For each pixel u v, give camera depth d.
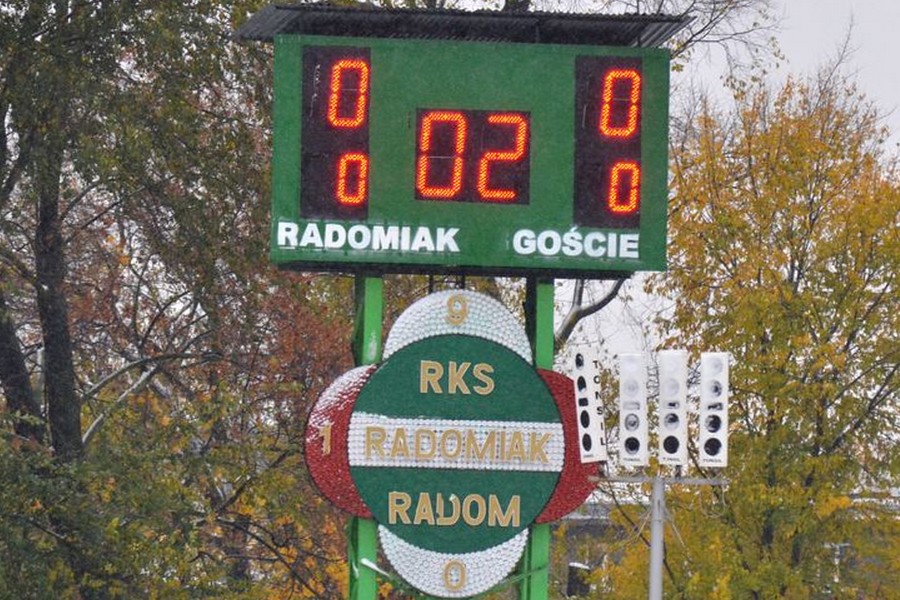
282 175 58.22
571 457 60.06
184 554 81.69
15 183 82.69
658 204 58.91
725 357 65.38
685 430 65.38
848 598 88.25
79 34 78.50
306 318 97.19
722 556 86.56
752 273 90.62
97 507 79.94
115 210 92.50
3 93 78.31
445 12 59.12
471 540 59.47
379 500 59.31
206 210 82.56
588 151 59.00
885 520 87.94
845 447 89.50
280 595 104.94
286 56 58.53
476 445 59.78
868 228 89.88
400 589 61.47
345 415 59.53
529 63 59.12
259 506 88.19
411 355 59.94
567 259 58.59
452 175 58.66
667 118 59.16
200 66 81.38
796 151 93.12
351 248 58.22
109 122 78.19
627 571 90.25
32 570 76.44
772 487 87.19
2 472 75.88
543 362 60.72
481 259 58.44
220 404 85.88
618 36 61.03
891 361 89.69
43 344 93.94
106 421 92.38
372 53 58.75
